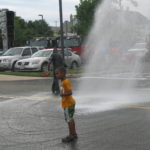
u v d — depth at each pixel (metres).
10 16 26.42
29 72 25.06
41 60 25.12
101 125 8.72
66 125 8.93
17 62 25.94
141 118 9.37
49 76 22.25
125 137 7.62
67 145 7.20
